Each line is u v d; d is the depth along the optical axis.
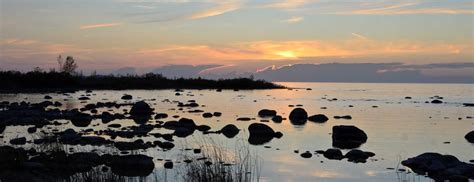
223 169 17.12
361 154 23.23
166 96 73.38
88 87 91.94
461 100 80.19
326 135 31.50
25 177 16.52
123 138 28.62
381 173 19.72
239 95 81.12
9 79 83.62
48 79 87.62
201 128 33.84
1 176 16.36
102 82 96.81
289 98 77.56
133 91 87.88
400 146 27.05
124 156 20.39
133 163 19.80
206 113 43.78
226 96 76.62
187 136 30.02
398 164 21.53
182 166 20.00
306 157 23.05
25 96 67.44
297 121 40.34
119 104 54.66
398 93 116.56
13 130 32.03
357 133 28.86
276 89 120.06
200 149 24.27
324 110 53.19
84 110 47.38
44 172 17.52
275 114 45.66
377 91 133.62
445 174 18.89
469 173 19.06
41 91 78.25
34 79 86.06
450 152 25.20
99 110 47.66
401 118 43.94
